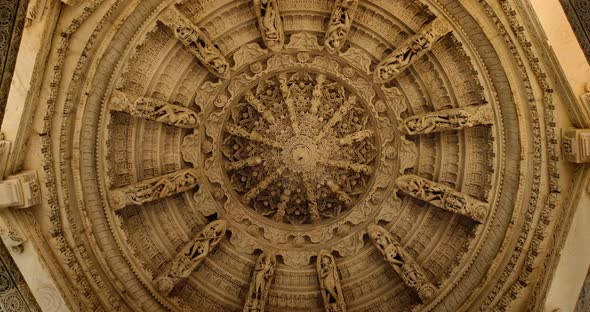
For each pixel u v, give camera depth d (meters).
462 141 11.63
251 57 11.86
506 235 10.75
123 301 11.27
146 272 11.46
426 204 12.25
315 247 12.69
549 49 9.61
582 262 9.30
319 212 12.91
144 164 11.90
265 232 12.71
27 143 9.98
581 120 9.66
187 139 12.15
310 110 12.48
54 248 10.27
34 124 9.98
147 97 11.21
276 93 12.52
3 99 8.73
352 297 12.41
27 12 8.93
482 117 10.84
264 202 12.95
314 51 11.88
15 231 9.67
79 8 9.89
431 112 11.55
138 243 11.83
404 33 11.42
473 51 10.65
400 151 12.21
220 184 12.58
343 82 12.23
